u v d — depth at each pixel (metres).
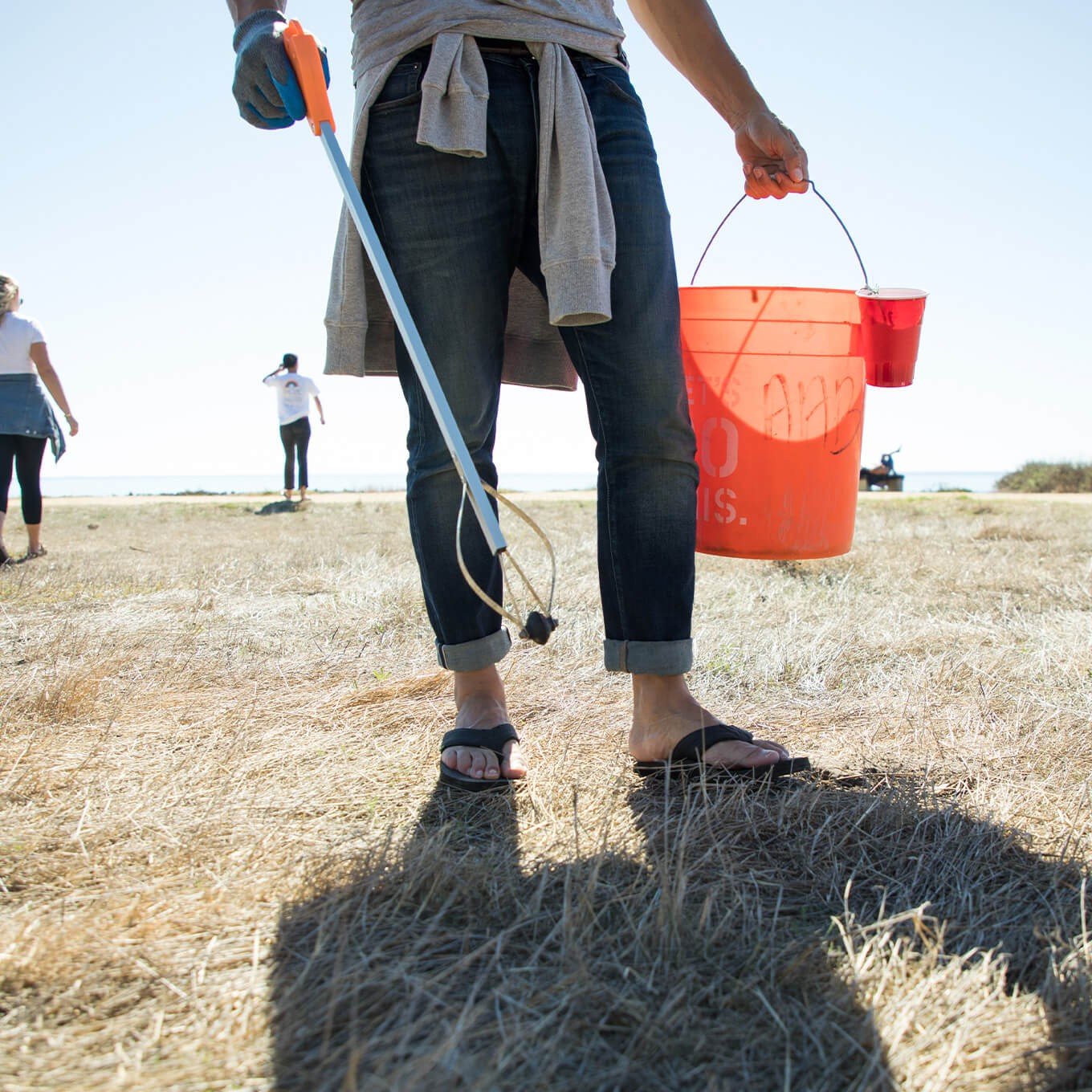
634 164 1.83
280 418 11.62
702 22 2.02
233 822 1.62
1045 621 3.28
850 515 2.17
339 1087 0.95
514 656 2.79
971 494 15.82
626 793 1.78
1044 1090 0.96
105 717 2.22
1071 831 1.55
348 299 1.90
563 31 1.81
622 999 1.08
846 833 1.55
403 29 1.80
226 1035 1.04
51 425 5.58
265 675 2.64
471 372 1.84
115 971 1.16
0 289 5.37
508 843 1.53
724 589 3.95
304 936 1.24
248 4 1.89
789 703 2.40
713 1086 0.95
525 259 1.95
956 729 2.14
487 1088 0.95
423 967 1.17
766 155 2.07
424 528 1.88
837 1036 1.04
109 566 4.97
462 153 1.75
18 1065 1.00
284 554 5.53
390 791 1.78
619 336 1.82
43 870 1.43
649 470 1.84
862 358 2.10
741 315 2.04
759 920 1.28
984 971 1.15
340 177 1.74
